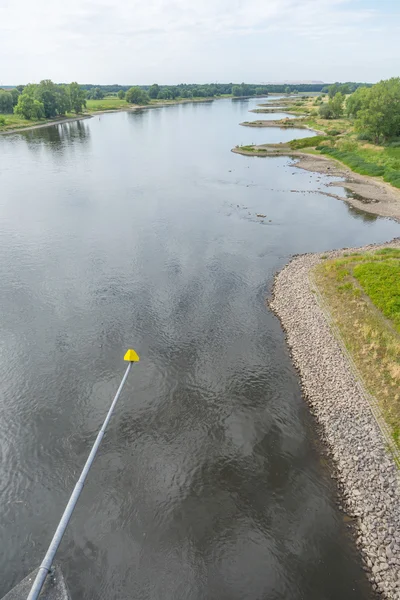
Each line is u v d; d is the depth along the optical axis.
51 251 41.78
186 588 14.30
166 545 15.59
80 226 49.03
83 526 16.22
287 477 18.23
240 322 30.03
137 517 16.58
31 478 18.20
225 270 38.34
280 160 89.25
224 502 17.20
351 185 68.56
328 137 101.81
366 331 26.16
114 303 32.25
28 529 16.17
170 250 42.72
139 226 49.50
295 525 16.22
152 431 20.67
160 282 35.78
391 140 87.69
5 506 17.00
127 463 18.92
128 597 14.07
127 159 88.81
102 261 39.72
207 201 60.22
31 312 30.73
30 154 92.00
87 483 17.94
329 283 33.38
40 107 142.62
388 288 30.41
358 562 14.84
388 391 21.69
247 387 23.67
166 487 17.81
